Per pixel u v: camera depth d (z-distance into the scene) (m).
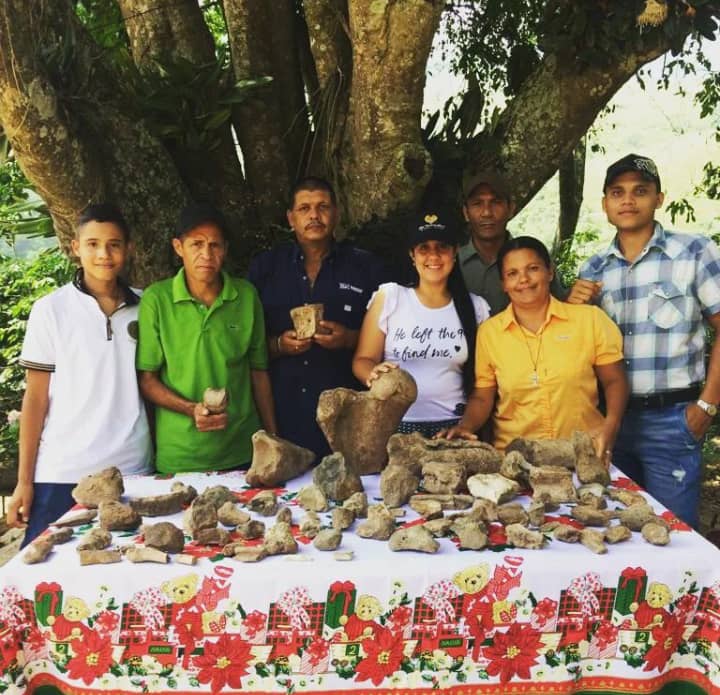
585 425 2.90
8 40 3.54
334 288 3.42
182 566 1.95
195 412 2.77
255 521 2.15
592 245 9.95
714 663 1.96
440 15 4.20
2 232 7.20
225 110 5.12
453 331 3.04
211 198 5.56
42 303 2.85
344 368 3.37
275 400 3.37
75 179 3.98
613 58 4.61
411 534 2.03
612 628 1.97
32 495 2.83
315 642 1.93
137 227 4.50
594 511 2.19
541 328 2.89
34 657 1.97
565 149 5.01
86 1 6.36
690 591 1.98
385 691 1.95
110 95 4.56
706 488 5.73
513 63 6.31
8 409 6.62
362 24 4.23
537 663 1.97
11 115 3.68
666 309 3.09
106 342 2.87
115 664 1.94
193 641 1.93
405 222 4.64
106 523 2.18
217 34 8.15
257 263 3.50
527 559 1.97
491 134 5.23
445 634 1.95
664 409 3.13
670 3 4.27
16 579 1.94
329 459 2.45
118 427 2.86
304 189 3.35
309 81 6.05
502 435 2.98
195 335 2.93
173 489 2.43
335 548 2.04
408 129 4.58
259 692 1.95
